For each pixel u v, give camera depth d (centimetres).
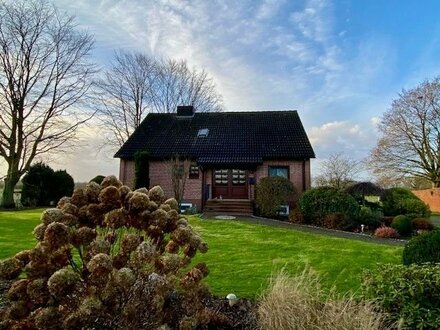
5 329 264
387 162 2612
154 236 315
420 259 539
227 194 1959
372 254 791
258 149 1902
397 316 345
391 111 2606
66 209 306
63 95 2208
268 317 342
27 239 874
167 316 308
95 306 241
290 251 816
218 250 815
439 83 2427
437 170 2464
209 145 1986
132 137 2142
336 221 1310
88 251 288
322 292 411
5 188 2089
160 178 1970
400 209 1579
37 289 254
